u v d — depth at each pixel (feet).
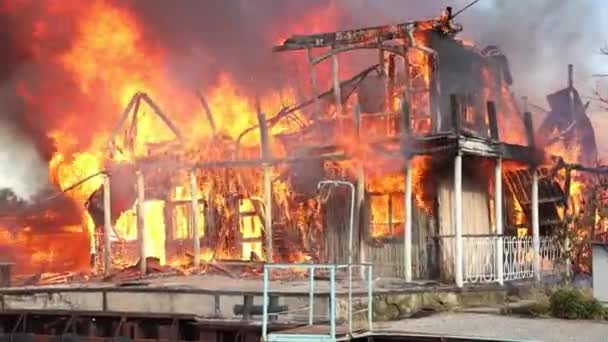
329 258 69.10
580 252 73.87
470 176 69.31
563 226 74.64
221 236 73.56
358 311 48.83
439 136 61.87
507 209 73.92
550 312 54.60
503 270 65.41
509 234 72.90
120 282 64.18
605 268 56.59
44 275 74.23
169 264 75.10
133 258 76.43
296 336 42.27
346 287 58.03
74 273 74.49
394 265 67.00
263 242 72.02
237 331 51.78
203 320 52.90
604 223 76.79
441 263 65.36
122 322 56.18
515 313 56.03
